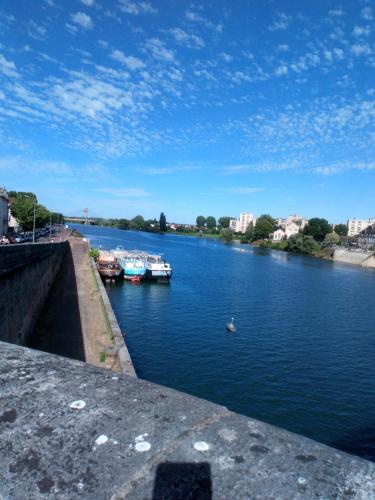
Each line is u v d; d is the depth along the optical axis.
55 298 28.62
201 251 104.81
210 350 23.09
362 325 31.73
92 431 1.41
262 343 25.19
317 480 1.20
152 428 1.43
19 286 15.82
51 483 1.21
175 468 1.24
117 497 1.14
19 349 2.20
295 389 18.48
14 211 73.62
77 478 1.22
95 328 20.53
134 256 54.28
